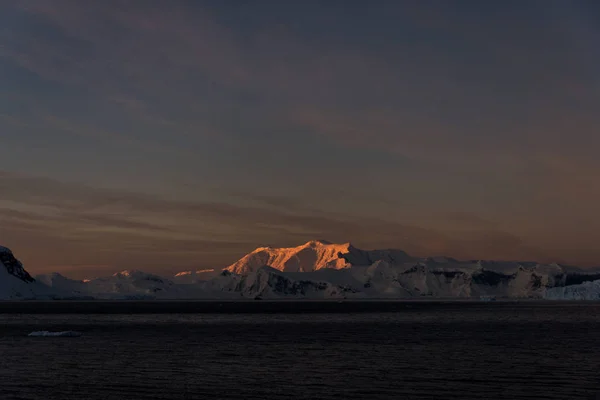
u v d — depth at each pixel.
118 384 63.06
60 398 56.47
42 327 154.62
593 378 66.38
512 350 93.19
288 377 67.25
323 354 88.56
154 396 57.31
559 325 155.38
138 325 164.00
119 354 88.38
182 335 125.31
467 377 67.12
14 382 64.38
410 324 165.12
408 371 71.44
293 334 127.62
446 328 146.12
